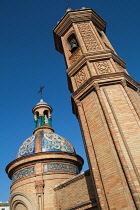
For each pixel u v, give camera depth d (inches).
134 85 467.5
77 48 565.3
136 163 319.3
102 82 435.2
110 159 345.1
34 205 592.4
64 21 652.1
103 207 319.6
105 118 385.7
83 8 669.9
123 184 309.6
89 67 478.6
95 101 426.6
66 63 601.0
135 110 389.4
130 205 289.4
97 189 338.0
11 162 701.9
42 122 929.5
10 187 711.1
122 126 366.9
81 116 441.7
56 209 563.5
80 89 468.8
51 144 741.3
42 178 639.8
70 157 719.1
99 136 384.2
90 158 375.9
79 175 505.4
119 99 408.8
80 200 484.1
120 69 521.7
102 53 504.1
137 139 348.8
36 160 673.6
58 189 581.9
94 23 660.1
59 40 694.5
